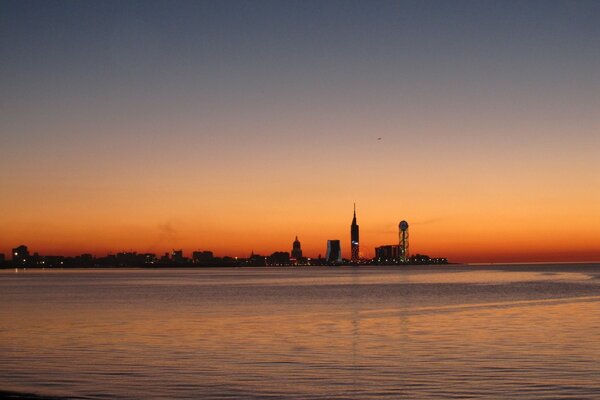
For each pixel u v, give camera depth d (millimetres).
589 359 45531
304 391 37094
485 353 48688
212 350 51312
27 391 37406
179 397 36000
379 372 41969
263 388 37844
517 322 70375
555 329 63125
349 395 36125
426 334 60562
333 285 193625
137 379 40375
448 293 135750
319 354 49094
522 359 45875
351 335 60312
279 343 55094
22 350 51812
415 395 35906
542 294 127000
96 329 66375
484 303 102125
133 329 66250
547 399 34750
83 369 43594
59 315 83750
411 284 196125
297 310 90875
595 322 69562
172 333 62500
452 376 40500
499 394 35844
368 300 114062
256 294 138625
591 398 34844
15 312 89062
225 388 37875
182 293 144500
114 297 127875
